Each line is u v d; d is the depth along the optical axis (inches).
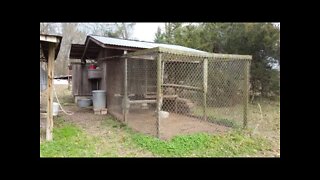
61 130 237.0
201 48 499.8
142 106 339.0
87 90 453.1
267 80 480.1
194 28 558.3
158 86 204.4
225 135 224.1
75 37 1095.6
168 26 747.4
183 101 335.3
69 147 187.0
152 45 368.2
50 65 202.7
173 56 269.4
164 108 355.9
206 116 295.3
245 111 257.4
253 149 192.9
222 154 180.9
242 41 474.0
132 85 317.4
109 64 350.9
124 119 274.8
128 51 328.8
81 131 239.5
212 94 349.1
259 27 449.1
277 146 200.5
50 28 1039.0
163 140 199.0
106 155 172.6
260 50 475.5
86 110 378.6
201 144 196.9
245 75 258.7
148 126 252.7
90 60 496.4
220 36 503.5
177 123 268.8
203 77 287.4
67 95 644.1
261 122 304.3
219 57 241.8
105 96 354.6
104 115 331.9
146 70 335.6
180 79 363.6
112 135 225.1
